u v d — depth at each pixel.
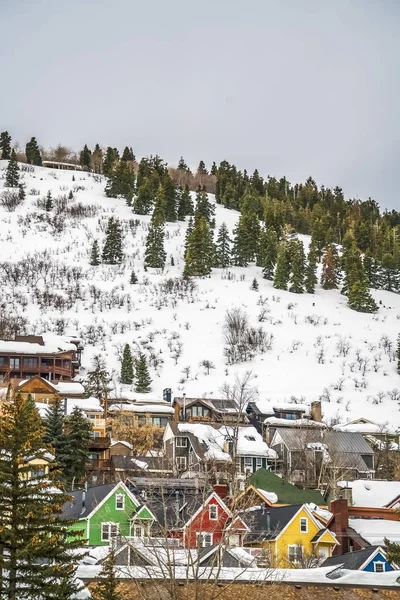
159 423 162.25
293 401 194.00
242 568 59.00
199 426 133.38
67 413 140.38
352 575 56.78
